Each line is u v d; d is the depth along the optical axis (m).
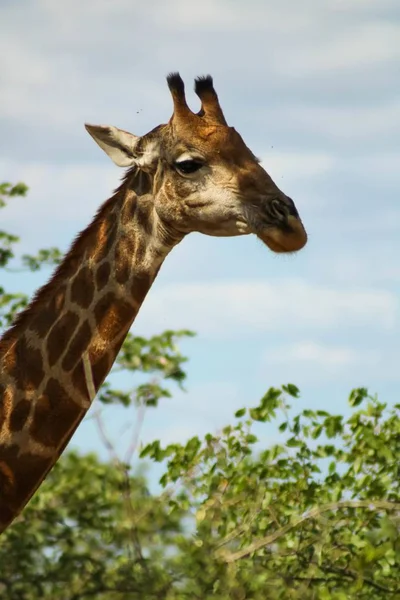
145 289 16.86
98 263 16.78
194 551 14.23
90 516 16.02
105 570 14.73
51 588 15.23
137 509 15.38
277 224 16.69
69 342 16.33
